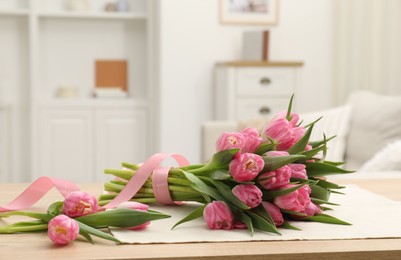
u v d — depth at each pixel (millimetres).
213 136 3855
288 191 959
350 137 3707
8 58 5371
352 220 1072
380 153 2447
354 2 5340
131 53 5543
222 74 4891
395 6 5363
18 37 5375
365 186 1454
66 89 5289
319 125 3691
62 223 893
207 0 5137
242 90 4754
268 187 977
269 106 4797
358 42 5363
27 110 5402
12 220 1065
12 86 5387
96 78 5508
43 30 5402
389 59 5391
